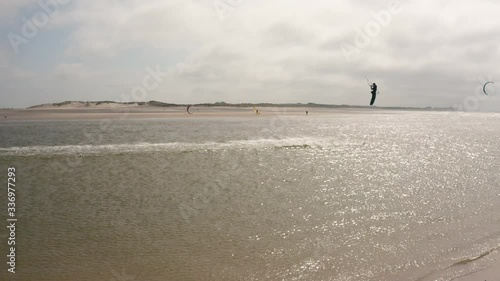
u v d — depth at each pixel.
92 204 16.06
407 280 9.23
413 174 23.50
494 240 11.84
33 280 9.29
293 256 10.70
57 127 55.53
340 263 10.21
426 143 45.66
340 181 21.06
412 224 13.48
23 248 11.27
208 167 24.94
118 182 20.20
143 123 65.88
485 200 16.88
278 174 22.92
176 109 130.12
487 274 9.50
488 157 32.41
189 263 10.26
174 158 28.23
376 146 40.44
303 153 32.59
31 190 18.33
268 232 12.65
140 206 15.77
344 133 58.38
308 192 18.31
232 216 14.46
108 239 12.04
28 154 29.11
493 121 120.25
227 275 9.54
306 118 102.25
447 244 11.52
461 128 79.56
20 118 76.50
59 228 13.05
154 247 11.37
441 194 18.00
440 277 9.34
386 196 17.59
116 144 36.12
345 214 14.70
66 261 10.39
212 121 74.00
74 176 21.62
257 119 84.44
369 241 11.80
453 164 28.02
